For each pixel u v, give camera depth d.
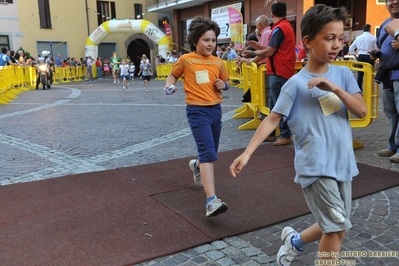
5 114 9.84
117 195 3.91
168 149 5.82
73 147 6.04
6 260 2.70
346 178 2.10
